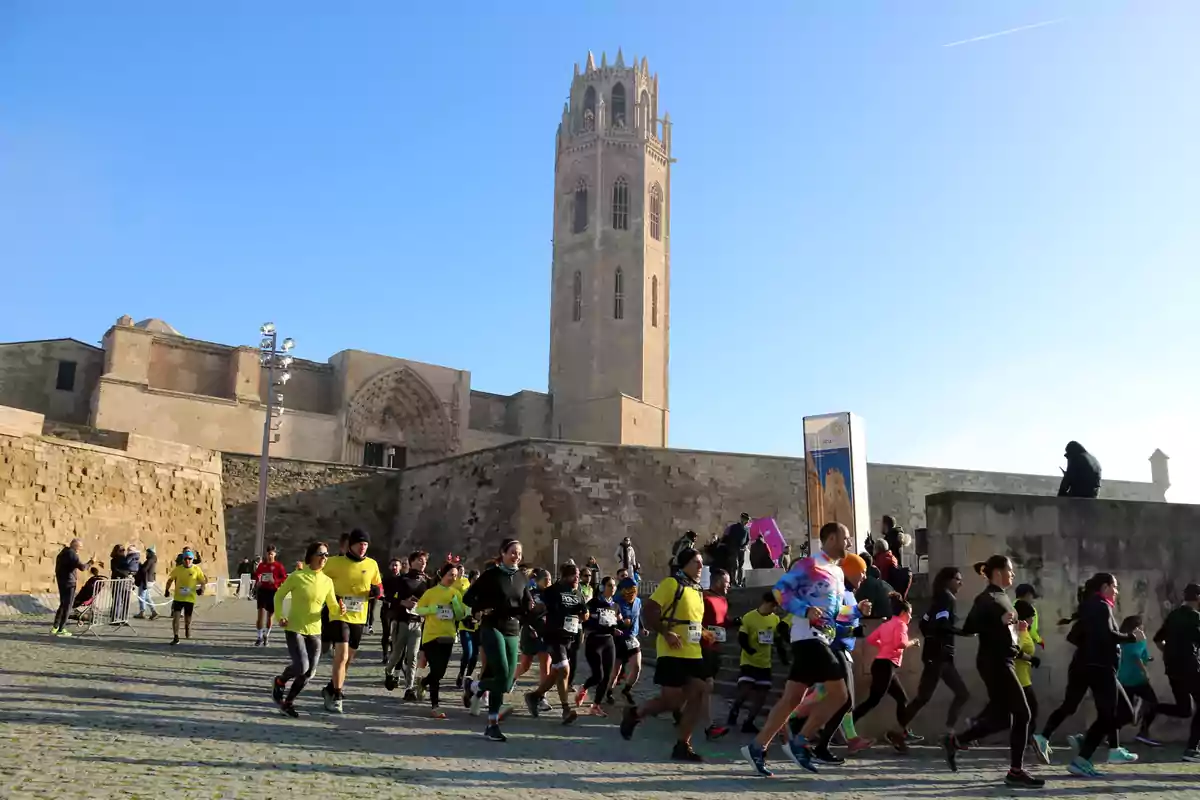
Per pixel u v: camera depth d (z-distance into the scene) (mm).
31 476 30406
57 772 6898
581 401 60438
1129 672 11867
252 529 43156
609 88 67312
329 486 45531
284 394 53344
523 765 8734
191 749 8172
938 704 11758
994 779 9383
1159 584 12695
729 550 20594
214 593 33938
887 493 44375
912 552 25297
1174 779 9719
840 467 17688
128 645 18031
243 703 11367
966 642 11859
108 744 8094
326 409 54938
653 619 9875
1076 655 10109
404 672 14391
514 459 40094
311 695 12633
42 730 8508
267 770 7562
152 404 46719
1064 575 12359
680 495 40844
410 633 13414
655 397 63625
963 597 11898
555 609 12328
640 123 66812
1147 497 49531
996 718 9648
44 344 48500
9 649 15602
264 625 19688
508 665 10336
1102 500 12703
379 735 9859
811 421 18203
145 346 48375
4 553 28734
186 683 12891
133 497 34875
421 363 56406
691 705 9734
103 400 45406
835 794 8281
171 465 37281
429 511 44156
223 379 52469
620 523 39750
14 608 26438
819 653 8734
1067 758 10898
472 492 41781
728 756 10086
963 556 12008
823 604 8828
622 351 62531
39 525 30281
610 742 10625
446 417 56469
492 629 10328
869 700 10625
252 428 49406
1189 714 11133
